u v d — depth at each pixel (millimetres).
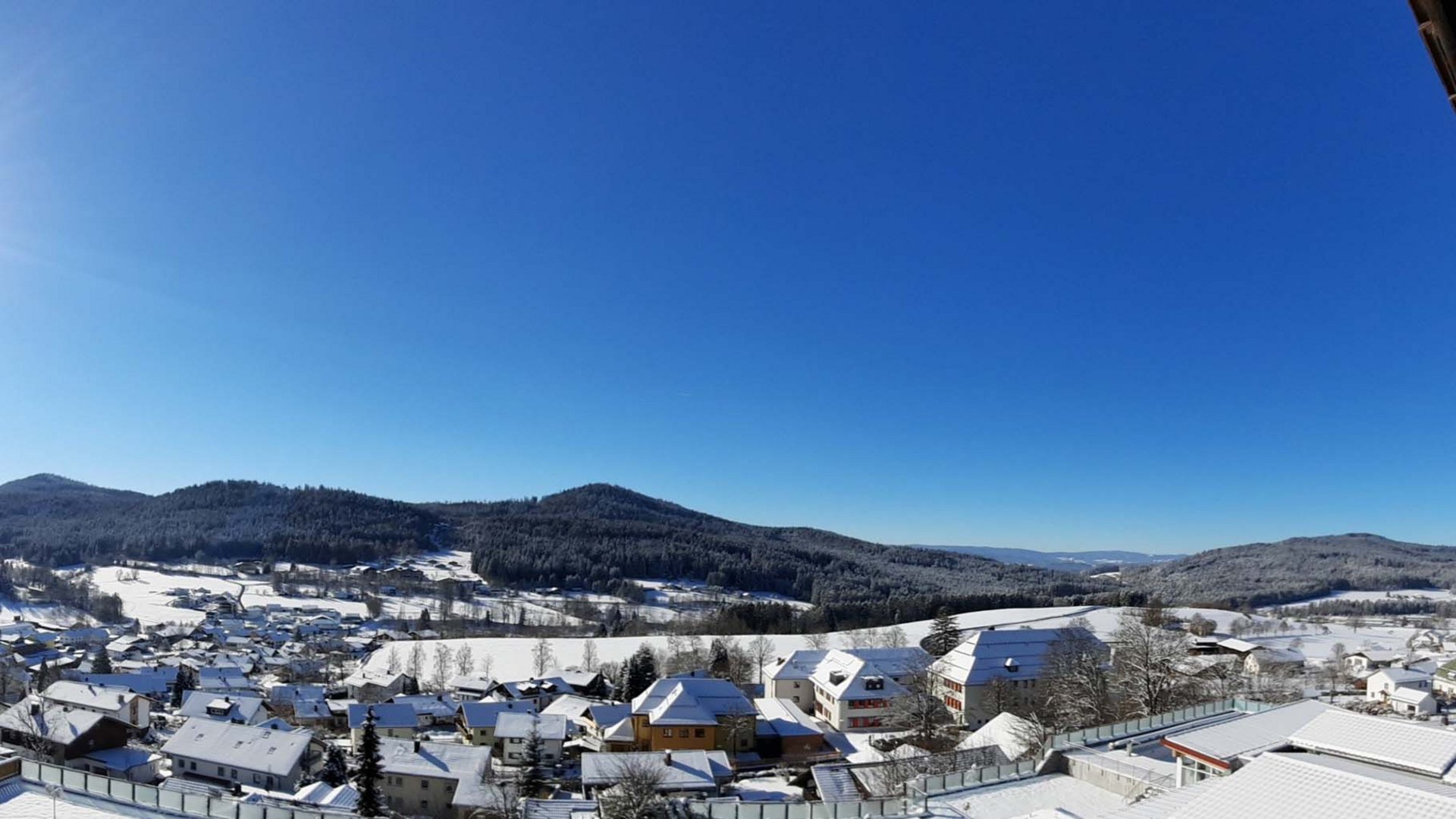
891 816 32844
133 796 31750
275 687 119125
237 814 30625
